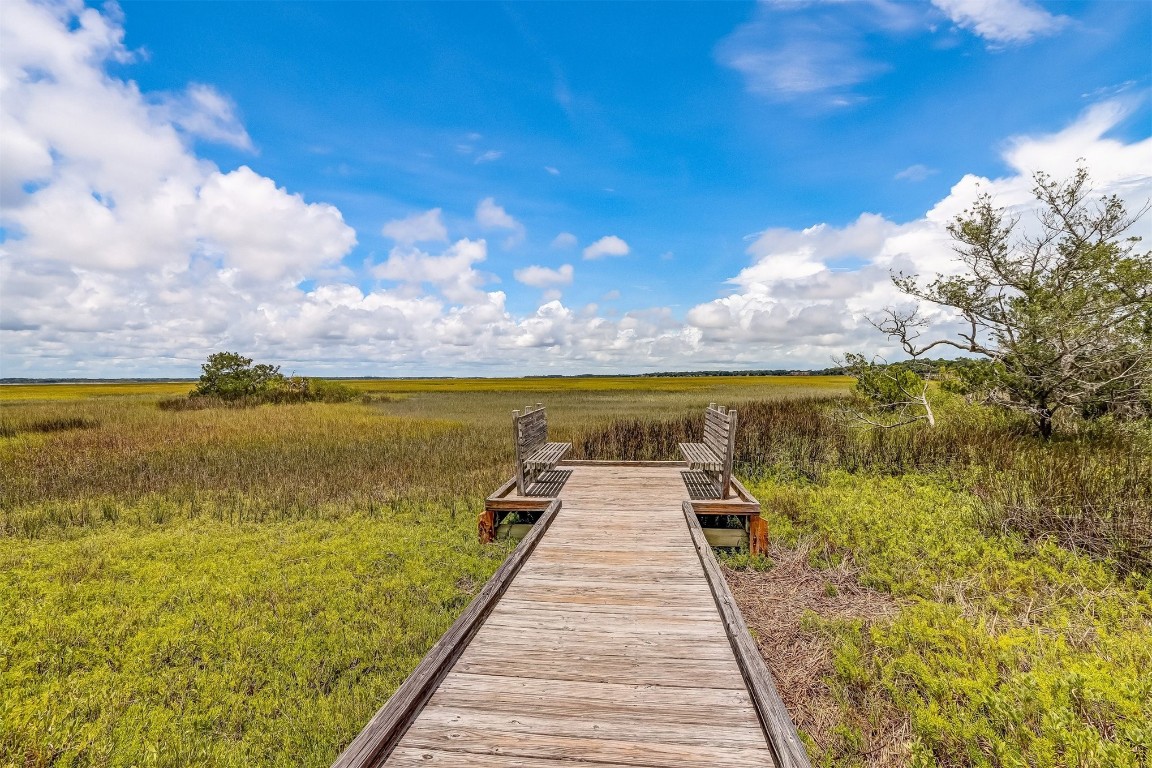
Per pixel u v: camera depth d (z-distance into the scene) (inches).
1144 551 188.1
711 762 86.7
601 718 97.7
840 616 173.3
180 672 150.3
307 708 134.6
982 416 462.9
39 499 329.1
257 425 637.9
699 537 190.5
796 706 132.3
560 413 891.4
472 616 129.6
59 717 129.0
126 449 483.2
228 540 260.4
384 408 1015.0
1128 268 377.4
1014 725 110.3
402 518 294.2
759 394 1368.1
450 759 87.6
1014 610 167.3
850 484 322.7
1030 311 381.1
